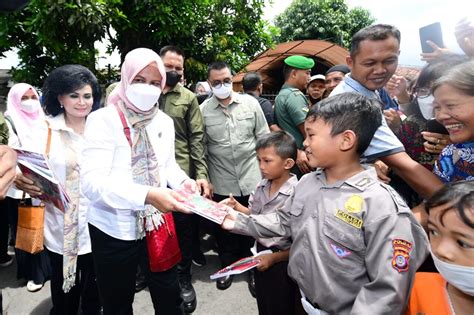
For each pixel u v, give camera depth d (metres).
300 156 2.87
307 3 14.48
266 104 3.95
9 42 5.41
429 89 1.67
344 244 1.24
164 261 1.81
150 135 1.81
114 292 1.81
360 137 1.28
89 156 1.62
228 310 2.69
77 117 2.35
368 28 1.70
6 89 6.63
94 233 1.75
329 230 1.27
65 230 2.09
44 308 2.73
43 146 2.17
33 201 2.32
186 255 2.75
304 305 1.42
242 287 3.02
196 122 2.96
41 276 2.97
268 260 1.86
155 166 1.79
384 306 1.08
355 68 1.76
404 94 2.67
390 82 2.69
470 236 0.89
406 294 1.14
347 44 14.31
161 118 1.91
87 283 2.33
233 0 7.14
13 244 3.62
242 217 1.70
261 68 9.91
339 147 1.29
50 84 2.27
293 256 1.39
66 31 5.18
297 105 3.17
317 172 1.48
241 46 7.97
